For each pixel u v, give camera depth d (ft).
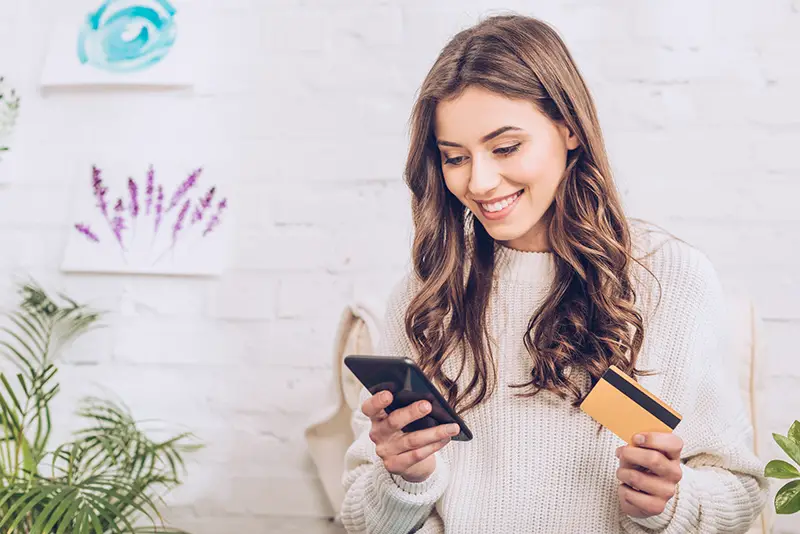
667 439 3.13
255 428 6.29
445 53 3.63
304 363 6.28
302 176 6.39
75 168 6.57
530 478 3.60
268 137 6.44
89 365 6.42
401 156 6.32
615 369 3.23
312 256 6.33
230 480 6.27
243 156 6.45
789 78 5.94
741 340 4.87
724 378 3.84
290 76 6.47
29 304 6.23
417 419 3.34
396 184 6.31
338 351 5.43
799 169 5.89
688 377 3.64
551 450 3.60
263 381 6.30
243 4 6.57
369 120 6.37
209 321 6.37
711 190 5.95
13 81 6.68
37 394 5.83
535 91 3.43
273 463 6.25
